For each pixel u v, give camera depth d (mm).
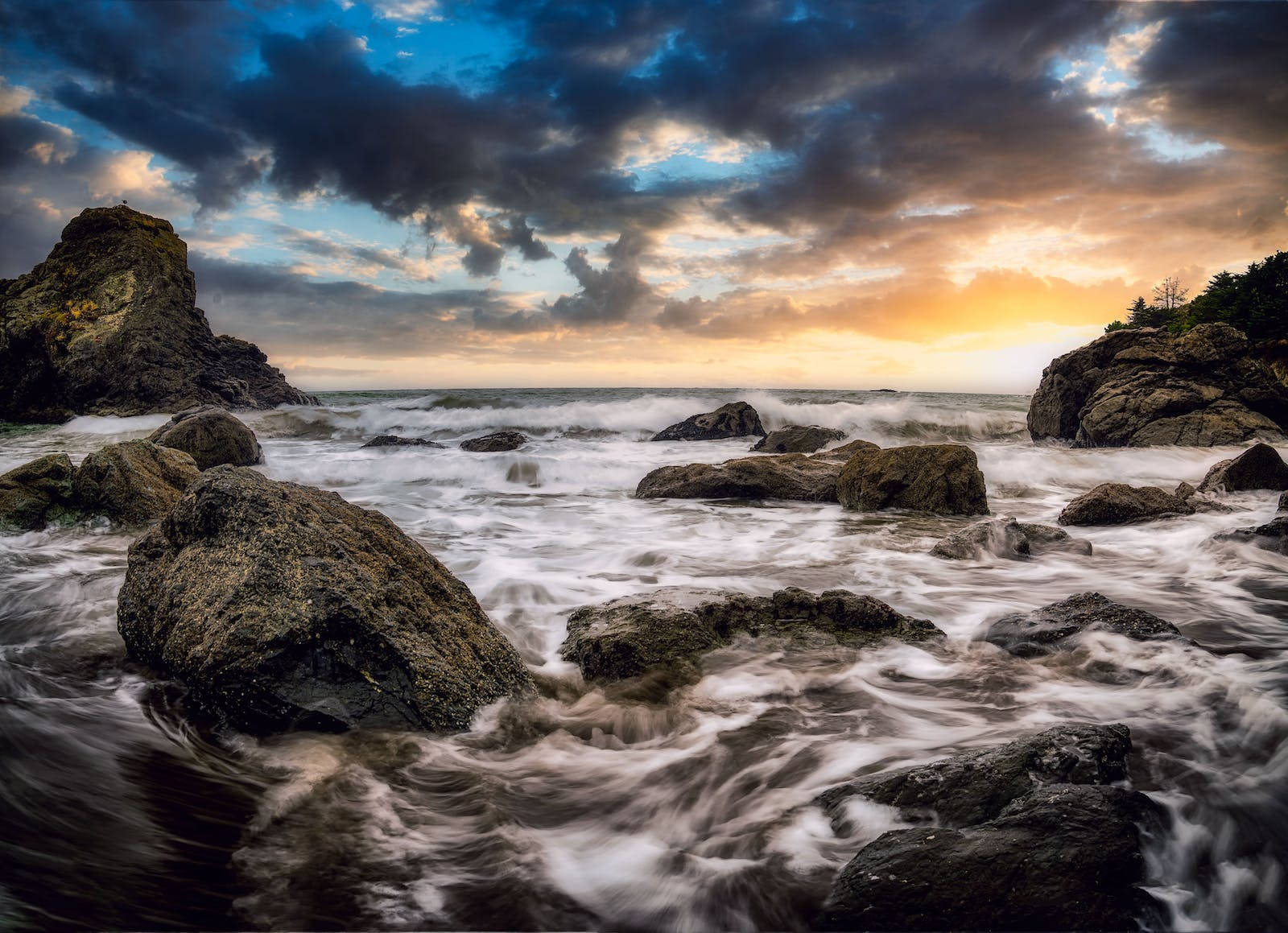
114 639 6051
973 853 2900
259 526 5223
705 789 3961
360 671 4531
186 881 3053
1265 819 3395
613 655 5465
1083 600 6348
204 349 48375
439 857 3342
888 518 13039
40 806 3402
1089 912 2689
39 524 11312
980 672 5449
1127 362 29953
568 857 3355
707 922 2908
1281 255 49469
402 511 14078
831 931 2775
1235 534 9469
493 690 4949
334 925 2848
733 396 56750
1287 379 35844
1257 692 4684
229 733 4414
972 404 56375
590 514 13562
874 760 4145
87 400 42438
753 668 5531
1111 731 3805
